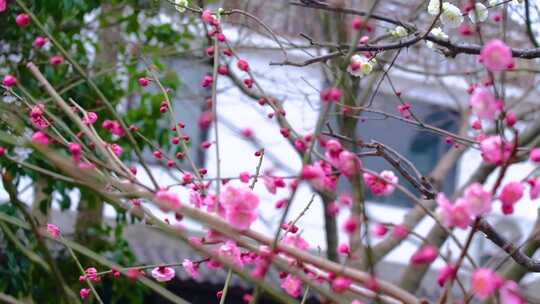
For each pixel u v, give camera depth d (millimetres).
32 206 4684
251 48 4934
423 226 7039
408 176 2459
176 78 4758
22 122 2471
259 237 1819
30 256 1978
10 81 2365
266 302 5121
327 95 1768
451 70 6195
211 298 5613
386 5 5219
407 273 4574
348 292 1995
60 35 4297
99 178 1928
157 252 5969
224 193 1813
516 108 6043
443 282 1690
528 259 2346
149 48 4852
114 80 4891
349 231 1668
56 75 4090
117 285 4246
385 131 7312
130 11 5453
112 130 2293
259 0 5672
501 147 1729
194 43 5820
